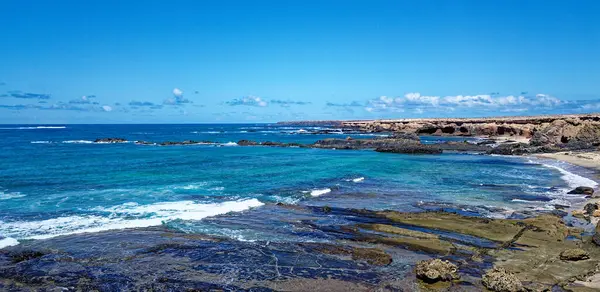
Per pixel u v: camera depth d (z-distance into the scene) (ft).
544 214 62.69
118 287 36.83
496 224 56.65
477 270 40.45
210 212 64.80
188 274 39.81
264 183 95.35
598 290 34.78
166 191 83.61
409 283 37.60
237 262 43.01
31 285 37.04
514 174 112.68
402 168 126.72
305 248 47.47
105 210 65.77
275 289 36.52
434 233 53.42
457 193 82.64
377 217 61.98
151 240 50.16
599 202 64.75
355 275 39.60
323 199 76.74
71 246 47.55
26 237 50.67
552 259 42.98
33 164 126.31
